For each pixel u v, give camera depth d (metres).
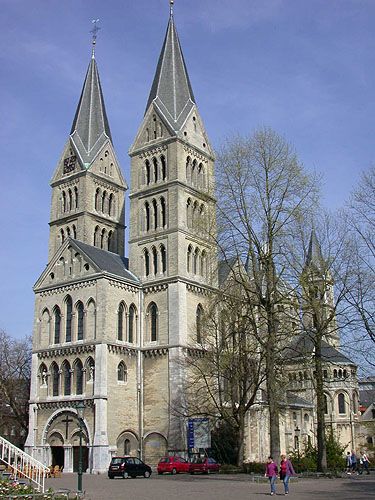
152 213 77.25
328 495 35.22
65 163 90.12
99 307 69.00
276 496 34.62
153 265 75.25
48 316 74.19
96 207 87.94
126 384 69.44
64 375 70.62
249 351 55.72
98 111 93.62
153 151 79.44
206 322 62.19
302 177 50.91
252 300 51.69
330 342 68.94
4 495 28.58
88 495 35.81
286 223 50.09
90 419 66.31
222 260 54.25
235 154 51.62
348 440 105.38
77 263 73.19
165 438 67.75
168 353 70.00
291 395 95.06
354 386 107.75
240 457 60.66
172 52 85.19
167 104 81.19
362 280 52.88
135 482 49.28
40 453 69.81
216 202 52.22
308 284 50.91
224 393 65.62
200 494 36.22
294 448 86.19
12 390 92.69
